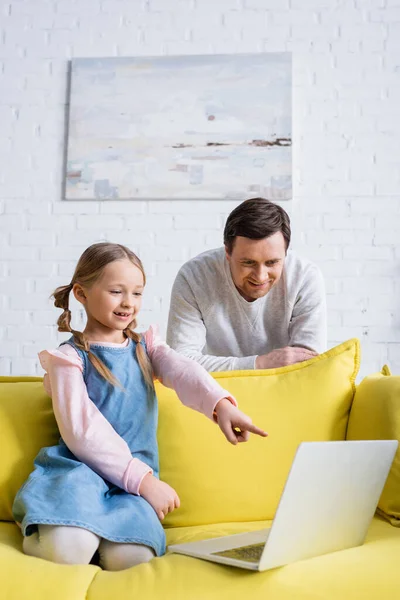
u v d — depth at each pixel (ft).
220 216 11.73
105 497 4.29
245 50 12.01
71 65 12.21
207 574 3.52
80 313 11.72
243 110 11.84
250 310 6.63
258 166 11.71
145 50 12.16
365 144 11.74
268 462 4.84
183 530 4.64
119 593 3.43
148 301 11.65
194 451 4.85
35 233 11.93
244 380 5.18
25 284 11.83
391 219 11.57
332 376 5.16
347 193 11.66
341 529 3.90
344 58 11.89
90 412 4.53
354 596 3.39
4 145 12.12
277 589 3.40
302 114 11.85
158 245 11.76
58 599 3.40
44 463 4.46
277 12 12.04
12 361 11.67
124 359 4.94
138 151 11.91
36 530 4.02
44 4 12.35
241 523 4.73
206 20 12.13
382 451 4.06
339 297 11.46
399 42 11.85
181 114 11.92
